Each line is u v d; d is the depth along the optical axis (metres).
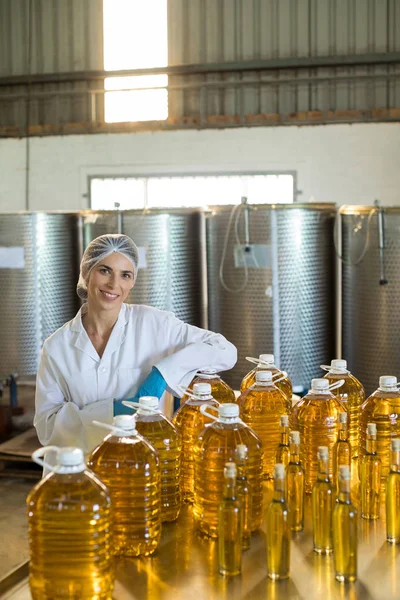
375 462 1.45
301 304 3.76
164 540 1.36
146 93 7.41
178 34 7.33
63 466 1.11
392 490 1.32
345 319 3.90
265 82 7.12
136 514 1.27
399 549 1.30
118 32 7.43
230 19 7.22
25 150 7.07
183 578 1.19
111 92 7.45
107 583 1.09
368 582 1.17
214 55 7.27
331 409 1.57
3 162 7.12
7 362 3.97
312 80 6.94
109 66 7.46
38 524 1.08
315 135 6.60
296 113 6.82
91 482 1.11
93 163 6.96
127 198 6.96
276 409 1.67
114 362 1.80
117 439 1.30
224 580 1.18
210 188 6.84
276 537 1.17
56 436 1.69
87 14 7.44
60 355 1.79
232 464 1.19
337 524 1.16
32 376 4.05
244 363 3.78
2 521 3.37
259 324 3.74
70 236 4.07
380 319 3.71
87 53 7.46
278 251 3.70
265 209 3.68
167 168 6.83
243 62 7.08
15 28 7.54
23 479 3.92
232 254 3.75
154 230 3.83
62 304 4.05
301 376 3.80
